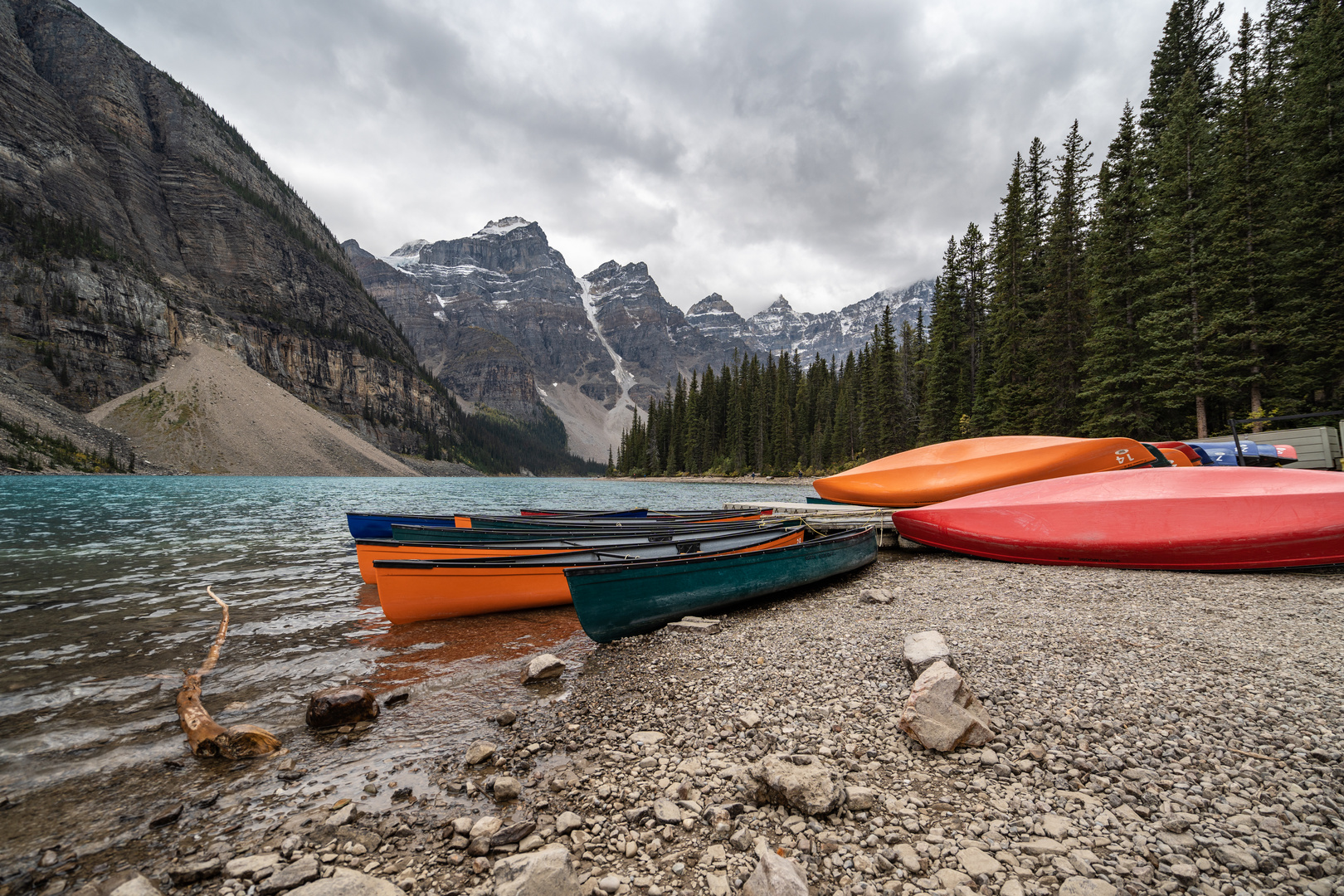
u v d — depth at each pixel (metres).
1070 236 34.75
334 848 3.64
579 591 7.79
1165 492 11.00
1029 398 36.16
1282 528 9.55
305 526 23.81
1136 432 27.83
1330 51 22.86
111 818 4.02
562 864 3.06
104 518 26.50
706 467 108.00
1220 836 3.22
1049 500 11.99
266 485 69.62
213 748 4.94
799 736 4.81
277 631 8.98
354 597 11.34
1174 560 10.42
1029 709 4.92
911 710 4.62
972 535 12.76
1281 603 7.77
